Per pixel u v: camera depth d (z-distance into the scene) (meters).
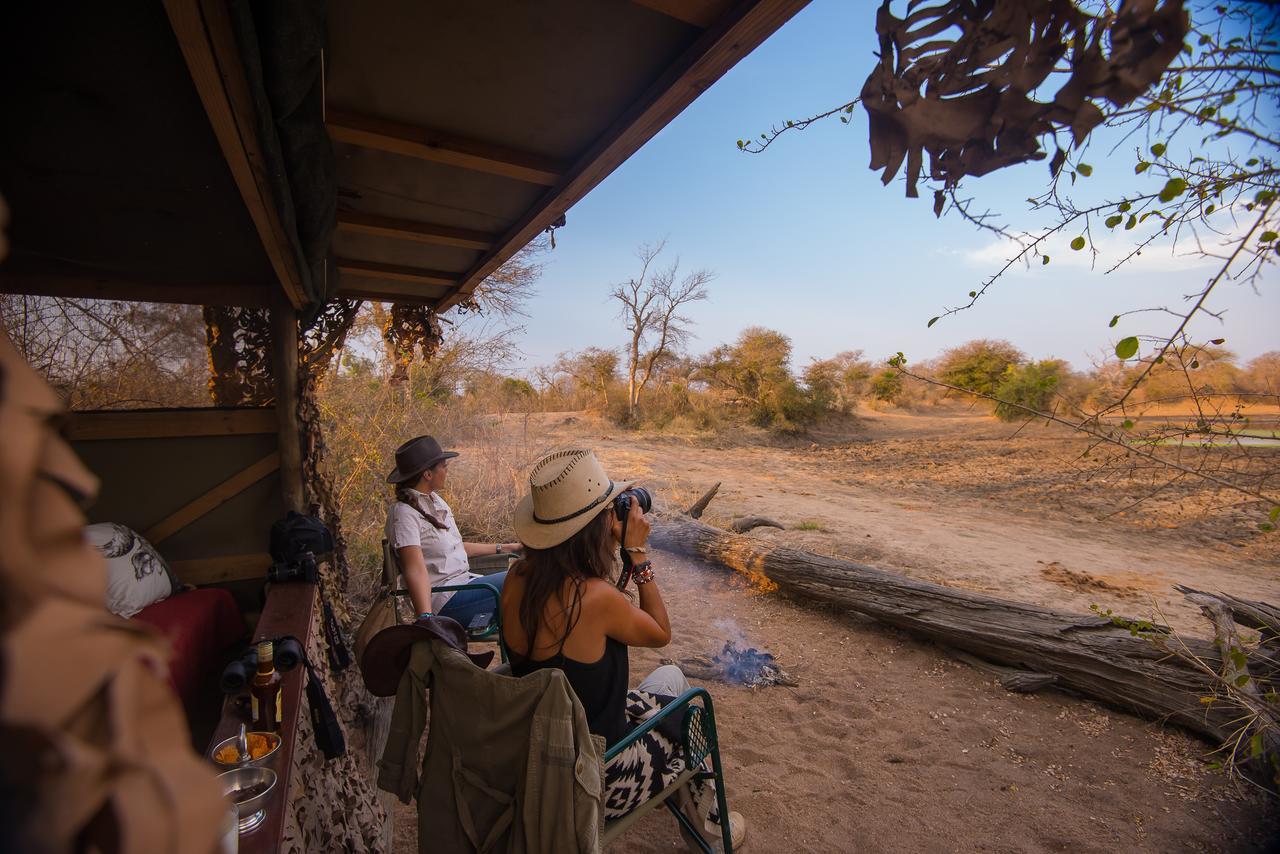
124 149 1.82
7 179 1.95
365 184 3.10
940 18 0.96
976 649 4.20
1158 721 3.49
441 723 1.71
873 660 4.37
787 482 12.55
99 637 0.32
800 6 1.63
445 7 1.85
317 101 1.91
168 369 3.09
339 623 3.27
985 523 9.06
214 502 3.15
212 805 0.34
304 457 3.28
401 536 3.05
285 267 2.61
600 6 1.84
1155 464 1.62
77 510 0.35
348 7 1.84
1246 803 2.86
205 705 2.70
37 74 1.47
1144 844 2.64
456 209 3.47
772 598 5.46
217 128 1.61
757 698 3.86
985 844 2.66
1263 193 1.04
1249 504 9.70
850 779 3.10
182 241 2.56
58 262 2.66
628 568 2.04
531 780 1.53
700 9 1.79
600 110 2.45
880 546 7.29
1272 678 3.12
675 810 2.30
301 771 1.78
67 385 2.92
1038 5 0.88
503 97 2.36
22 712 0.28
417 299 5.67
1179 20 0.79
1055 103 0.88
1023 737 3.44
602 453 15.32
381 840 2.27
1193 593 3.72
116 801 0.29
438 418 8.09
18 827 0.27
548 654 1.85
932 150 1.01
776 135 1.38
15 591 0.30
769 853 2.61
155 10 1.32
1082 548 7.64
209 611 2.89
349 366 7.20
